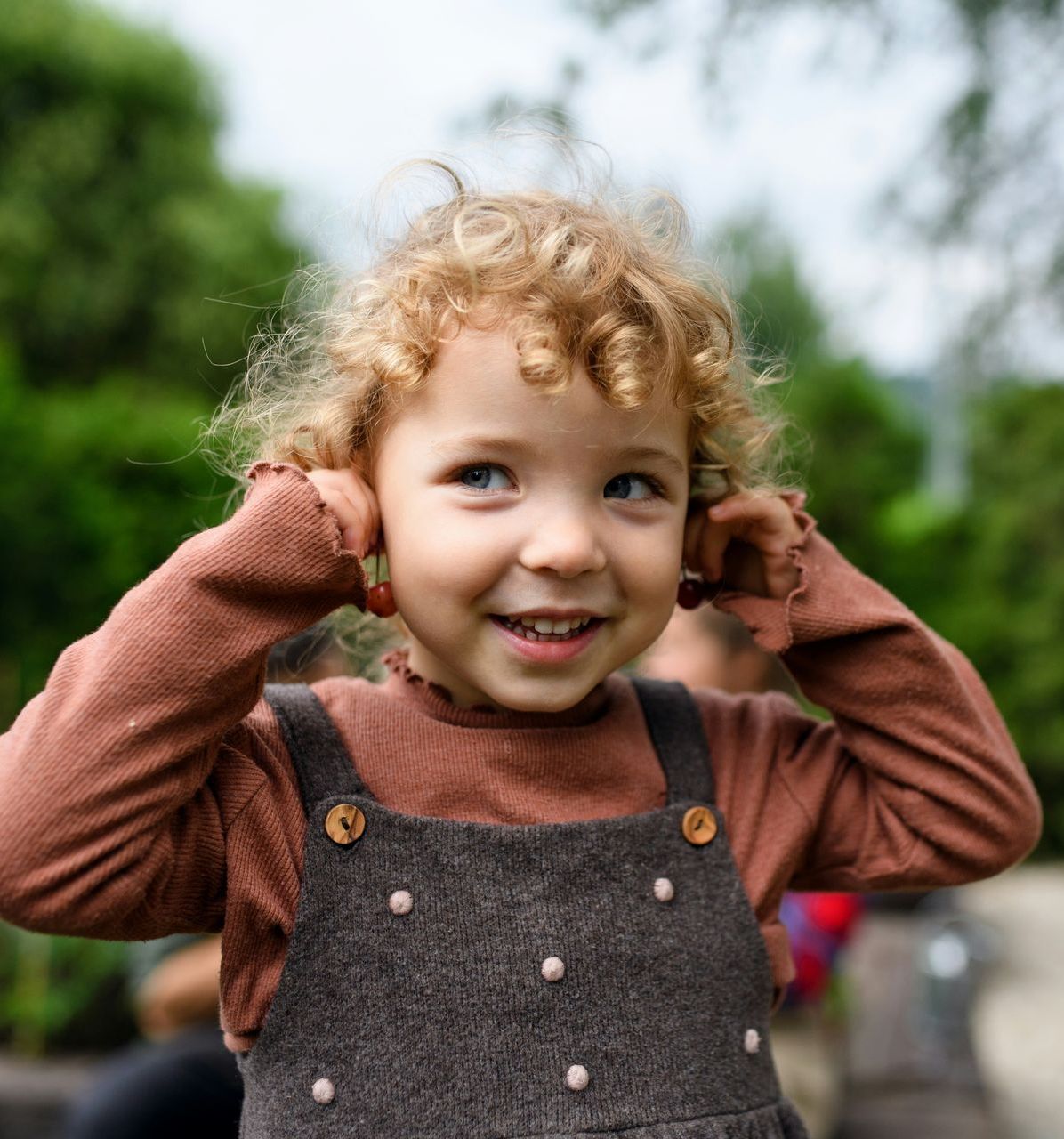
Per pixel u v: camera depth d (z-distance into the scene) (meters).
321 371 1.38
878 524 12.15
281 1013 1.14
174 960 2.58
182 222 12.22
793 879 1.42
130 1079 2.42
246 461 1.46
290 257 12.89
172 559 1.16
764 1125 1.21
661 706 1.38
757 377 1.49
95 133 12.29
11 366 6.69
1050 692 11.62
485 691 1.21
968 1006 3.91
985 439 12.27
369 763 1.24
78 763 1.07
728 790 1.34
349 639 1.84
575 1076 1.14
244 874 1.15
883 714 1.34
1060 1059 6.24
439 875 1.18
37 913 1.07
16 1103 3.88
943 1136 3.09
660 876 1.24
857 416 12.34
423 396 1.19
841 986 3.43
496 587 1.17
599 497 1.19
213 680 1.11
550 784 1.25
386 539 1.22
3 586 6.08
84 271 11.95
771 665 2.77
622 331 1.18
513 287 1.18
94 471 6.29
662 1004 1.19
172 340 12.03
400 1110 1.12
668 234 1.44
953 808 1.33
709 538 1.39
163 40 13.16
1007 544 11.89
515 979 1.16
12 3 12.44
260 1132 1.14
